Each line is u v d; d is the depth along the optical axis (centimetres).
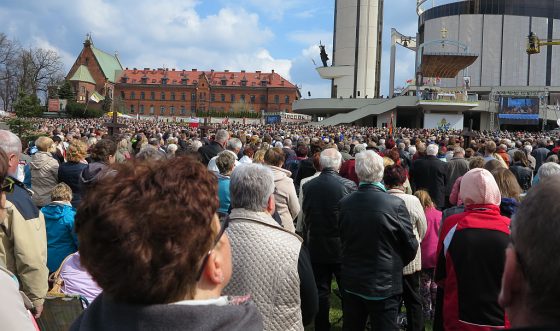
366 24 9269
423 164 995
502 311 362
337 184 580
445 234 403
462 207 462
